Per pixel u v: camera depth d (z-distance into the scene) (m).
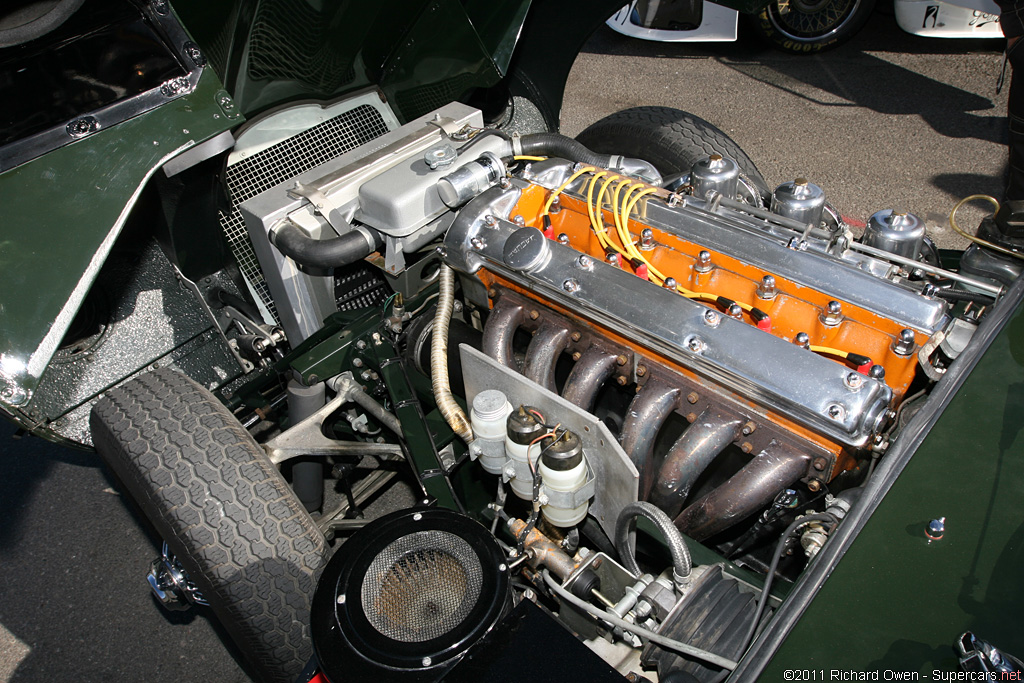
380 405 2.35
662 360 1.88
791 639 1.29
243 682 2.53
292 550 1.85
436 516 1.63
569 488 1.67
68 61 2.03
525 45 3.18
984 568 1.35
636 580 1.68
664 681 1.39
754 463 1.75
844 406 1.58
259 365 2.77
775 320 1.92
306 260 2.29
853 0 5.62
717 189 2.25
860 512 1.45
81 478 3.28
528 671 1.37
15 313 1.87
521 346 2.39
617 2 2.95
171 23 2.13
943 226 4.05
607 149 3.38
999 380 1.65
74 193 1.97
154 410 2.04
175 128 2.10
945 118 5.02
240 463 1.92
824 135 4.95
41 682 2.57
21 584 2.88
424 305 2.52
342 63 2.81
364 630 1.46
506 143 2.59
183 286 2.64
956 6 5.10
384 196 2.27
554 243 2.08
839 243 1.96
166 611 2.75
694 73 5.87
